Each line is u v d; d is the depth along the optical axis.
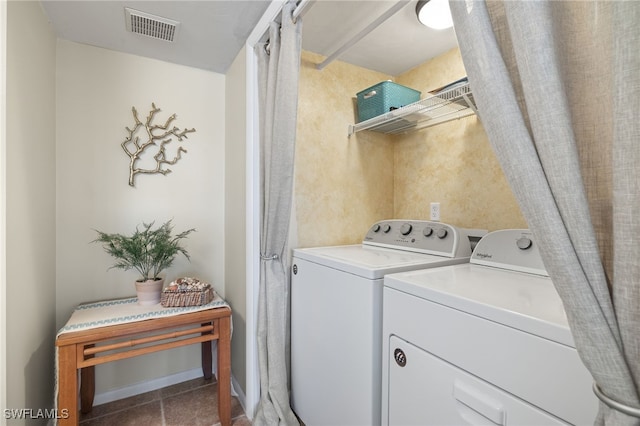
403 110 1.60
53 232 1.62
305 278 1.52
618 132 0.41
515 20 0.49
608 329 0.43
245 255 1.74
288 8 1.30
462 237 1.44
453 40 1.73
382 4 1.43
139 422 1.65
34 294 1.32
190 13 1.49
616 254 0.42
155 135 1.96
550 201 0.47
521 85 0.52
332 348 1.28
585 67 0.49
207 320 1.58
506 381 0.67
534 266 1.07
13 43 1.12
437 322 0.83
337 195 1.94
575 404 0.56
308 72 1.84
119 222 1.86
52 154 1.60
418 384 0.88
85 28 1.61
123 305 1.67
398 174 2.15
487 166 1.62
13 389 1.09
